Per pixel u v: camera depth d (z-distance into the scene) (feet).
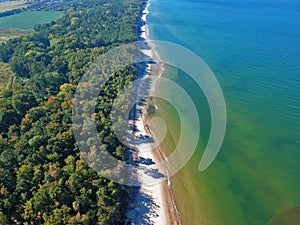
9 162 304.91
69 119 376.07
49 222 250.16
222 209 304.91
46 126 354.74
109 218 268.41
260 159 366.02
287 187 330.13
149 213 299.79
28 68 566.77
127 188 322.75
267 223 291.38
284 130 416.05
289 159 366.63
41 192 271.08
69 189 283.59
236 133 409.28
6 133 366.22
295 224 289.53
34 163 305.53
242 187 329.11
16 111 402.52
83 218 255.70
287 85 527.40
